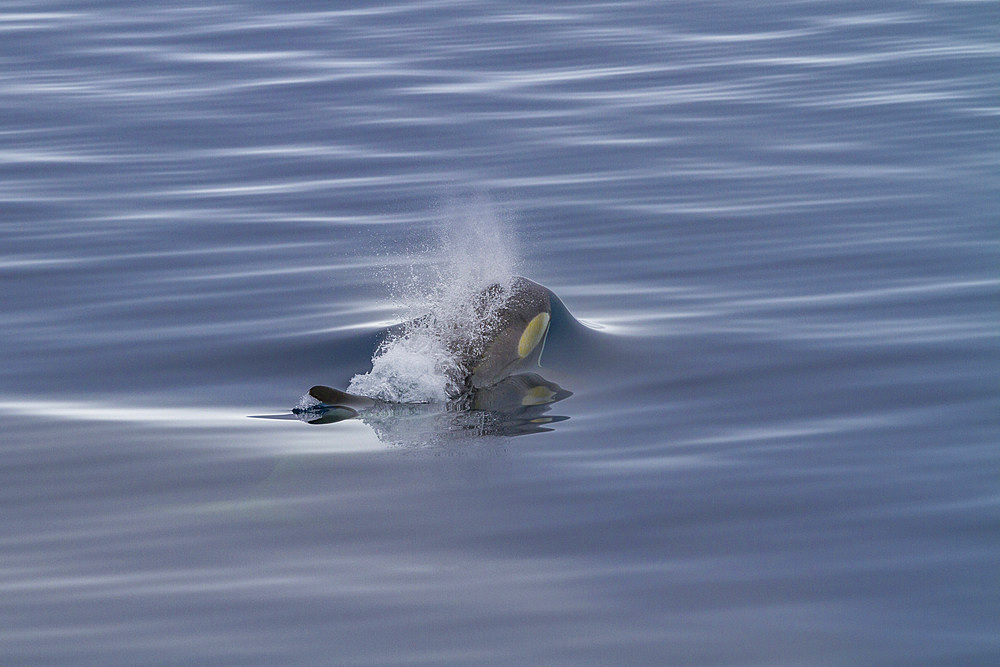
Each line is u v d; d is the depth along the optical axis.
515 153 83.25
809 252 62.88
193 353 52.25
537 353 51.09
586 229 68.31
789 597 32.00
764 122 87.06
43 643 30.25
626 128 87.56
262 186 78.12
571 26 119.00
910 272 59.28
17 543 35.66
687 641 30.12
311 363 50.88
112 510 37.75
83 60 110.19
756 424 43.56
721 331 53.09
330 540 35.31
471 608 31.61
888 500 37.34
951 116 85.06
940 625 30.62
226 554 34.66
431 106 95.00
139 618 31.34
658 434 42.91
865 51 103.81
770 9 121.62
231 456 41.78
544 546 34.84
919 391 45.84
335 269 63.16
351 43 114.56
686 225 68.06
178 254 66.00
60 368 50.91
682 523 36.16
